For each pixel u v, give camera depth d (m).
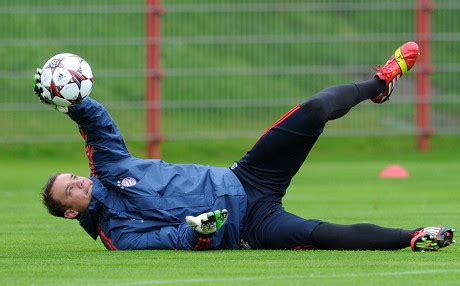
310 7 75.62
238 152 75.44
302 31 75.31
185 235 24.34
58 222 34.41
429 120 75.31
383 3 75.56
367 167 65.62
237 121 74.06
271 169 25.02
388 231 23.91
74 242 28.08
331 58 75.38
